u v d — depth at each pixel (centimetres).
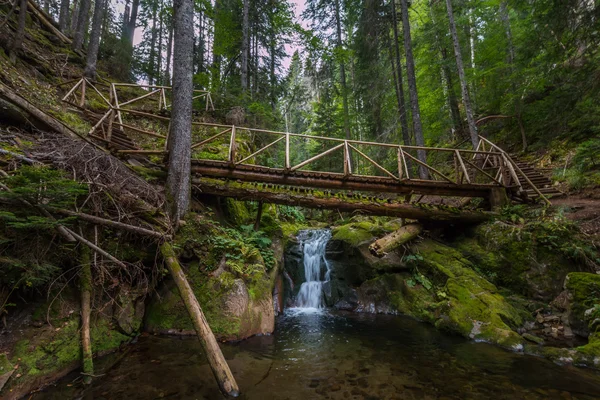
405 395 302
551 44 760
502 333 454
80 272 358
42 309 321
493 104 1271
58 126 496
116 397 277
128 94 1071
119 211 408
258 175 658
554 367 362
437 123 1495
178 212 527
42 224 279
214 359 305
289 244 890
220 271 496
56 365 301
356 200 723
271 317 522
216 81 1222
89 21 1889
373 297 713
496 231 664
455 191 755
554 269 555
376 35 1495
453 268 648
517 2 1000
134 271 423
